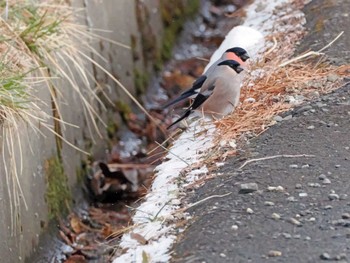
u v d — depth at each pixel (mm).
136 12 16328
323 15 11703
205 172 8242
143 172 13227
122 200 12633
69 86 12188
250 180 7871
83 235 11680
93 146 13180
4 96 9992
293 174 7922
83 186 12562
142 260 6906
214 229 7109
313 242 6789
